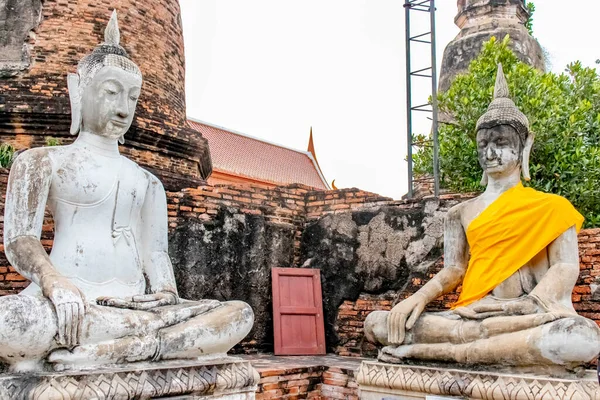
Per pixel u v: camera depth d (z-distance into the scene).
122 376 3.66
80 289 4.23
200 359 4.25
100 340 3.85
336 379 6.71
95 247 4.38
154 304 4.29
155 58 10.83
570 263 4.81
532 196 5.04
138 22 10.68
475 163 9.73
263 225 8.40
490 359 4.46
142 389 3.70
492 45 10.38
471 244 5.23
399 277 7.96
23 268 4.05
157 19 11.03
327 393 6.77
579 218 4.91
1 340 3.52
